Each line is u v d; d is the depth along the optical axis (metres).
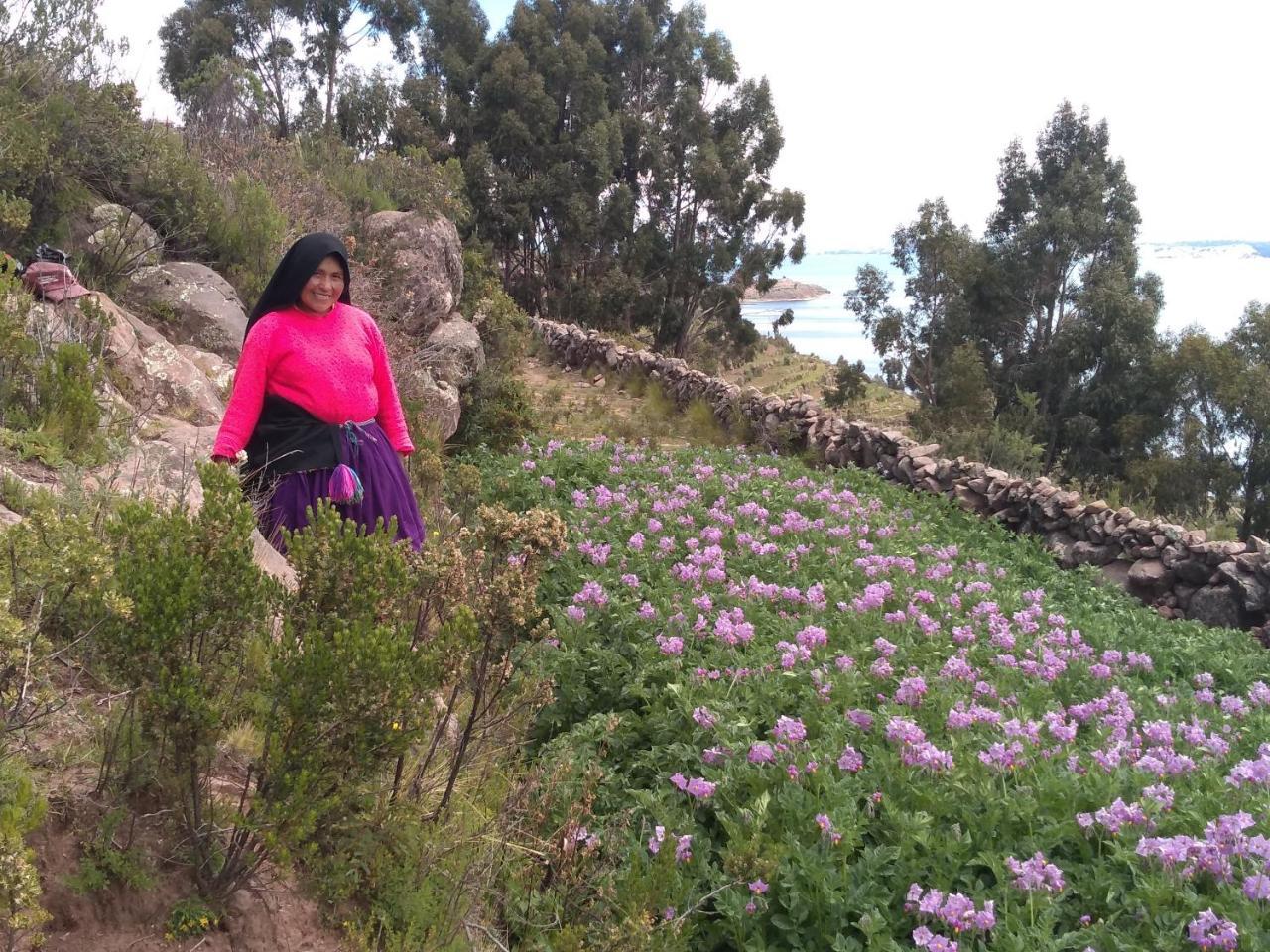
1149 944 3.33
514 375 16.94
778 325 59.22
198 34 43.19
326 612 2.87
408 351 11.15
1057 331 41.88
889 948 3.19
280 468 4.29
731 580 7.15
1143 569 10.52
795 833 3.87
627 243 45.19
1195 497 31.80
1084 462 36.53
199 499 4.43
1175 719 5.75
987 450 18.45
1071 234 42.06
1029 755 4.51
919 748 4.30
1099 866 3.68
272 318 4.28
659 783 4.36
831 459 15.32
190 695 2.46
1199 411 34.75
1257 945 3.17
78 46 8.88
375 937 2.86
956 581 8.09
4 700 2.53
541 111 43.38
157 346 6.30
